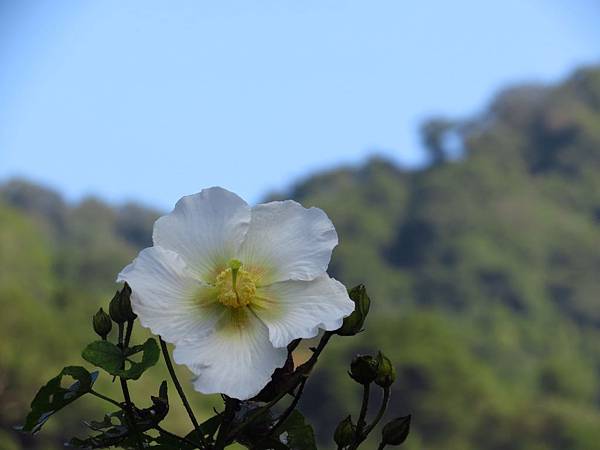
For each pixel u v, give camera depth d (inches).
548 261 3555.6
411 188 3791.8
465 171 3850.9
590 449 2087.8
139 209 3604.8
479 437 2143.2
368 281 3535.9
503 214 3671.3
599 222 3887.8
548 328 3383.4
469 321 3400.6
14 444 1407.5
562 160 4045.3
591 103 4252.0
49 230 3464.6
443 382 2139.5
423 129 4001.0
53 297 2022.6
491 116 4232.3
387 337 2207.2
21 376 1557.6
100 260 3100.4
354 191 3882.9
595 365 3270.2
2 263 2064.5
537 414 2148.1
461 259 3540.8
